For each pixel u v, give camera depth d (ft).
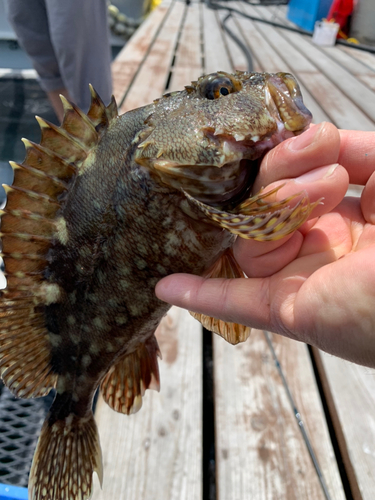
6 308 0.77
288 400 1.16
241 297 0.63
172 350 1.28
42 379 0.88
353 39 4.68
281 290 0.61
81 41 1.97
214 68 3.30
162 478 1.00
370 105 2.85
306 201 0.50
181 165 0.57
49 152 0.69
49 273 0.77
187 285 0.66
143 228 0.64
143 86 2.78
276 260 0.62
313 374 1.23
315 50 4.23
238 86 0.60
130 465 1.02
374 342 0.53
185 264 0.68
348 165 0.72
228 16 5.49
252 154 0.58
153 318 0.78
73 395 0.91
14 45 4.00
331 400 1.18
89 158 0.68
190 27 4.86
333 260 0.62
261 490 0.99
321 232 0.65
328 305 0.54
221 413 1.13
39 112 3.32
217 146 0.56
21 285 0.77
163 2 6.30
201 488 0.99
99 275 0.71
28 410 1.29
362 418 1.12
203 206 0.52
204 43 4.08
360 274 0.52
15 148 3.01
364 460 1.03
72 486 0.91
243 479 1.01
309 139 0.52
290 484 1.00
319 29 4.44
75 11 1.86
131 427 1.09
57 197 0.72
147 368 0.95
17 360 0.83
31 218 0.72
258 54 3.88
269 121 0.57
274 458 1.04
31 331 0.82
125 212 0.64
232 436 1.08
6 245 0.73
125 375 0.96
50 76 2.31
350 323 0.53
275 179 0.55
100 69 2.17
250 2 7.22
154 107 0.64
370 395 1.17
